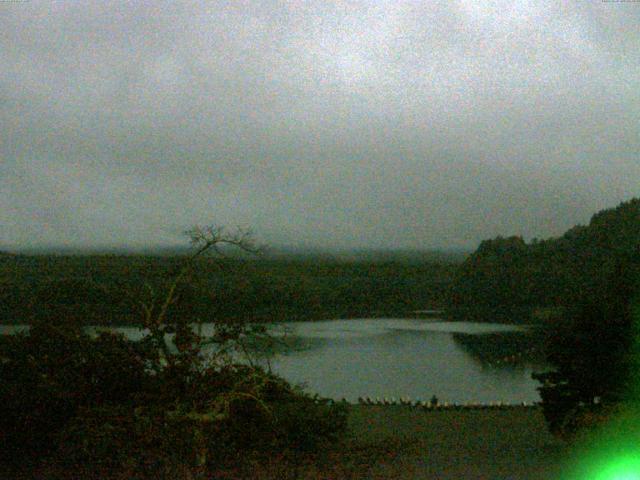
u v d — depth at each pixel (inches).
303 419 855.1
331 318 6776.6
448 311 7450.8
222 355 843.4
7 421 888.3
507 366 3784.5
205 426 746.8
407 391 2970.0
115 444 748.6
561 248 7568.9
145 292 921.5
